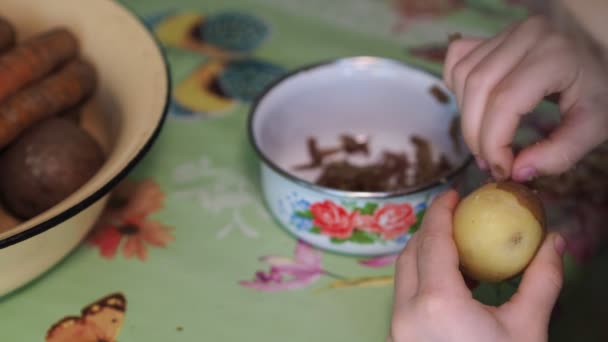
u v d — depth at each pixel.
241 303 0.69
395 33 0.97
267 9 1.01
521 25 0.61
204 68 0.92
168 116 0.86
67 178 0.72
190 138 0.83
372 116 0.83
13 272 0.64
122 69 0.77
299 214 0.71
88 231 0.69
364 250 0.72
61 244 0.66
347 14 1.00
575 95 0.59
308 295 0.69
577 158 0.60
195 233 0.74
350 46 0.95
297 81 0.80
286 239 0.74
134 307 0.68
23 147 0.73
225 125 0.85
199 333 0.66
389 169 0.81
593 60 0.58
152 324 0.67
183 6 1.02
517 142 0.81
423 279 0.57
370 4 1.02
